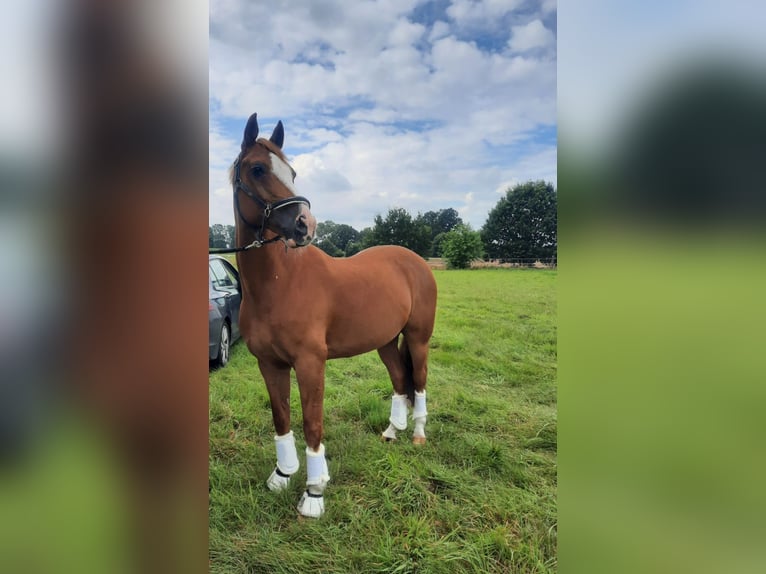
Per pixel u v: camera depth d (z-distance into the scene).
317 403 1.96
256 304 1.90
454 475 2.27
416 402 2.61
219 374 3.62
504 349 4.02
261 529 1.90
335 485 2.19
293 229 1.78
